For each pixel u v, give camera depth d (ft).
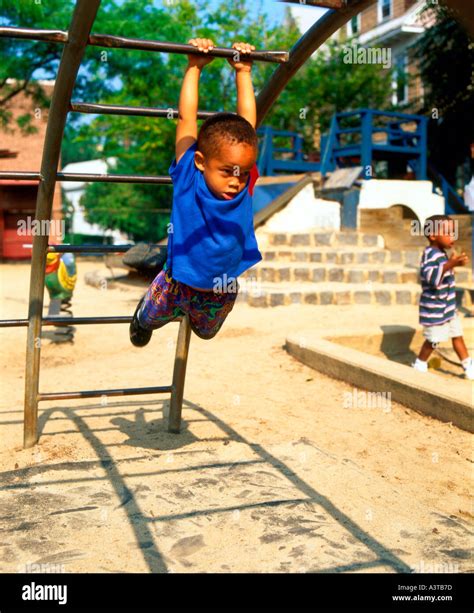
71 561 8.78
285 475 11.82
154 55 71.92
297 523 9.87
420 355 21.07
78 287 46.19
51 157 11.03
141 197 108.06
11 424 15.14
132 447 13.34
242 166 7.76
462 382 20.36
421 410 16.16
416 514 10.32
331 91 80.53
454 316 20.83
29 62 66.85
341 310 33.35
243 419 15.49
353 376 18.85
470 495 11.43
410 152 55.42
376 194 48.39
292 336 23.20
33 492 11.01
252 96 9.38
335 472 12.00
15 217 83.10
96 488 11.18
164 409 16.35
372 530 9.69
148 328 10.64
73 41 8.80
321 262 41.65
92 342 25.62
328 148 56.13
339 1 8.58
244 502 10.62
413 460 13.15
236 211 8.09
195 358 22.62
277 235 44.01
